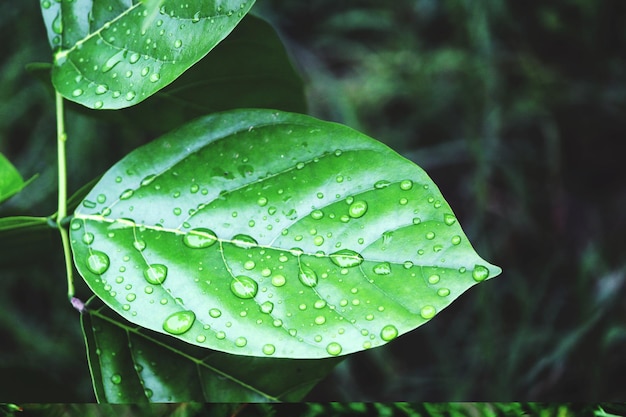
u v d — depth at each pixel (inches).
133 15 15.1
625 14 36.6
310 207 14.8
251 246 14.8
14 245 16.7
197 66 15.7
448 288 14.3
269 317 14.5
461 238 14.5
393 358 35.1
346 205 14.8
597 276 32.2
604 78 37.1
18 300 35.9
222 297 14.6
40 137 34.8
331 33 40.6
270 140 15.1
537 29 37.1
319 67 38.6
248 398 15.4
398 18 39.6
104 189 15.1
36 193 33.5
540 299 33.5
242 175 15.0
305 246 14.7
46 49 35.9
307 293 14.5
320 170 14.9
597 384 29.6
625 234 35.2
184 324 14.5
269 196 14.9
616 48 37.2
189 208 15.0
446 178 37.9
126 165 15.1
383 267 14.5
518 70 36.6
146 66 14.9
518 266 35.3
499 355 31.7
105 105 14.9
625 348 30.8
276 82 16.0
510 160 36.4
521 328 31.7
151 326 14.5
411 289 14.4
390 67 37.9
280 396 15.5
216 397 15.4
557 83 36.4
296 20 41.1
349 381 33.3
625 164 37.1
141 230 15.0
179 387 15.3
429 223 14.6
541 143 37.3
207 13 14.7
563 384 30.0
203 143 15.1
